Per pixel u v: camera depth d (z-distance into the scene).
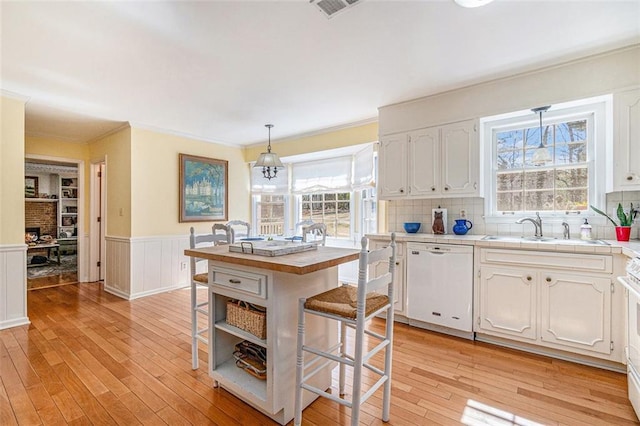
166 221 4.55
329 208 5.07
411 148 3.33
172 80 2.83
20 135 3.18
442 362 2.40
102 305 3.88
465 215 3.32
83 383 2.11
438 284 2.93
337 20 1.96
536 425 1.70
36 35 2.10
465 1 1.77
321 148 4.61
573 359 2.41
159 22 1.97
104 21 1.95
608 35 2.15
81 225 5.11
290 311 1.75
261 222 5.70
